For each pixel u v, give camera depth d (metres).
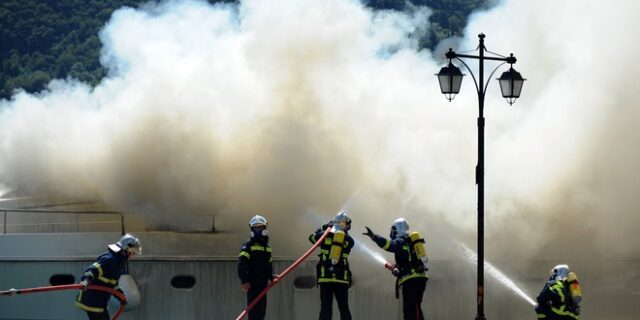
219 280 24.00
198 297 23.97
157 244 24.33
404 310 18.22
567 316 17.75
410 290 18.11
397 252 18.22
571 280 17.88
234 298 23.98
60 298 24.36
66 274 24.33
